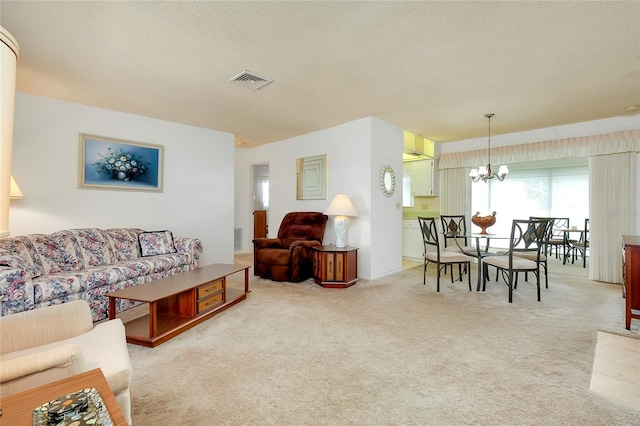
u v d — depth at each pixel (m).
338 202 4.06
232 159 5.17
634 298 2.51
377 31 2.15
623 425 1.38
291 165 5.47
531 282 4.17
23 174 3.21
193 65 2.65
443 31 2.15
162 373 1.82
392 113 4.05
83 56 2.48
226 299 3.12
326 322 2.64
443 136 5.45
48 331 1.36
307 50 2.41
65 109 3.49
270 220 5.89
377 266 4.36
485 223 4.06
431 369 1.87
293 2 1.84
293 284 3.97
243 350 2.12
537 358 2.01
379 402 1.55
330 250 3.83
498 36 2.22
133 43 2.29
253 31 2.14
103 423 0.74
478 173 4.62
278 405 1.53
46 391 0.89
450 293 3.58
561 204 6.41
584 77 2.92
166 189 4.37
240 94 3.34
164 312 2.72
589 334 2.39
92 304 2.65
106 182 3.79
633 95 3.39
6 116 0.85
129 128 4.01
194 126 4.67
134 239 3.62
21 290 2.09
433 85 3.11
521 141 5.07
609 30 2.14
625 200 4.07
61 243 2.88
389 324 2.60
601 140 4.21
